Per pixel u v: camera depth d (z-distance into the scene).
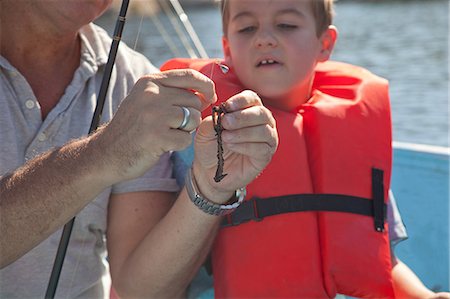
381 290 1.95
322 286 1.90
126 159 1.39
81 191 1.46
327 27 2.13
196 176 1.64
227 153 1.55
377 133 2.11
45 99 1.77
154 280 1.76
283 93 2.02
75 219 1.78
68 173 1.44
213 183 1.60
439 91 6.73
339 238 1.93
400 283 2.08
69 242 1.78
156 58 8.13
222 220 1.91
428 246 2.65
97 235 1.85
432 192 2.65
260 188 1.92
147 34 9.05
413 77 7.32
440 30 9.26
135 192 1.85
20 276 1.72
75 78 1.78
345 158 2.02
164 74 1.39
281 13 1.97
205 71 2.11
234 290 1.86
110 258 1.87
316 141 2.02
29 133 1.72
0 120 1.69
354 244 1.94
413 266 2.69
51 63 1.78
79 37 1.84
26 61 1.76
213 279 1.98
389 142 2.12
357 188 2.00
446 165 2.61
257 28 1.99
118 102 1.86
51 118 1.73
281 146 1.97
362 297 1.96
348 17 10.69
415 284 2.07
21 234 1.49
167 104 1.35
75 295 1.81
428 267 2.65
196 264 1.80
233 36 2.02
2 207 1.48
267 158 1.50
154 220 1.86
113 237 1.86
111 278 1.88
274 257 1.87
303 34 2.00
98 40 1.87
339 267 1.91
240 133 1.43
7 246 1.51
